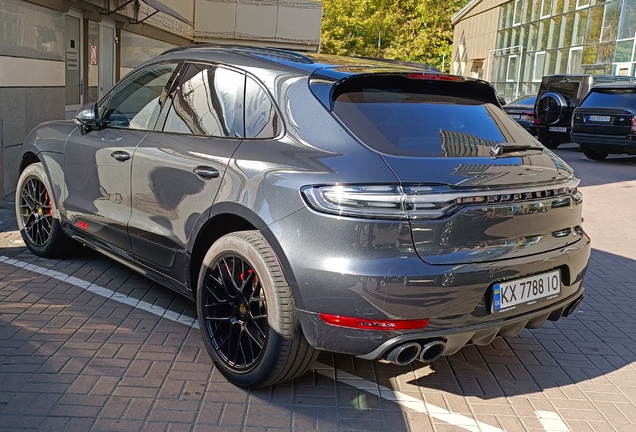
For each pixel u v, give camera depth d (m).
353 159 3.18
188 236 3.88
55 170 5.24
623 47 21.94
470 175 3.23
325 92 3.48
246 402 3.47
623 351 4.51
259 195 3.37
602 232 8.32
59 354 3.87
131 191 4.37
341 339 3.12
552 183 3.56
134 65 14.15
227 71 4.02
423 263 3.08
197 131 4.04
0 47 7.36
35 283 5.04
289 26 20.27
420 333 3.12
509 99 34.28
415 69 3.97
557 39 27.98
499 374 4.04
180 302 4.83
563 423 3.48
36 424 3.13
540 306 3.53
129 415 3.26
